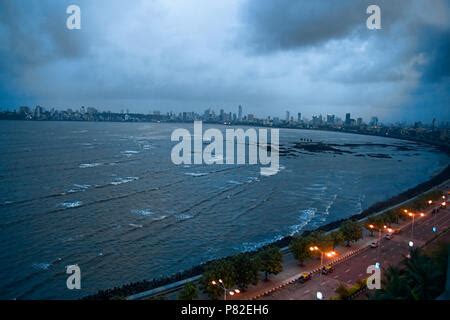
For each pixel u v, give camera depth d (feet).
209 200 576.61
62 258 342.44
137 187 638.12
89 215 467.93
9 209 472.44
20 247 361.30
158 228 435.94
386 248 340.59
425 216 448.65
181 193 613.93
